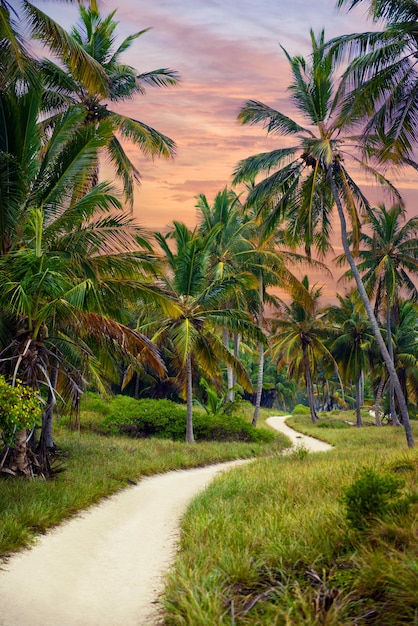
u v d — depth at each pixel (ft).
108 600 21.72
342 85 57.26
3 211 45.91
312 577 20.30
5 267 44.47
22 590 21.98
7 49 43.68
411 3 52.60
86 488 42.75
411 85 55.77
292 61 75.25
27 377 44.39
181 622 18.19
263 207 78.23
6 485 40.37
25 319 46.01
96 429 92.84
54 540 30.19
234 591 20.48
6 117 46.34
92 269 50.01
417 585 17.08
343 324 171.42
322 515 28.17
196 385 154.81
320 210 81.97
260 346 131.34
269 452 89.86
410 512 24.94
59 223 48.73
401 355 158.92
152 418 97.09
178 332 90.48
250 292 126.62
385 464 45.11
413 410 201.36
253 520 30.76
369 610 17.19
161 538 32.86
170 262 95.25
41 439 46.65
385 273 103.81
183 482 56.44
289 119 75.92
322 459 62.28
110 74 76.54
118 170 82.07
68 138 50.21
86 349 53.57
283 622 16.89
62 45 46.11
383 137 59.26
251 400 252.42
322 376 252.62
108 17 76.07
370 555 20.42
